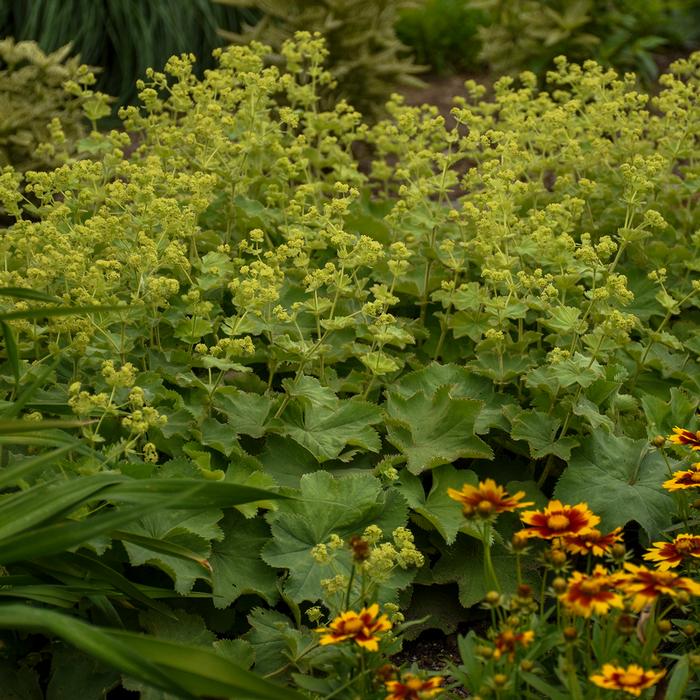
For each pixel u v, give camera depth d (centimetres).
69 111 518
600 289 314
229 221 402
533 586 297
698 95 433
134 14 681
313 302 317
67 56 676
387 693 222
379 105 614
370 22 604
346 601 235
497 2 761
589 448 310
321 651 255
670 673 241
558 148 496
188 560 269
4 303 305
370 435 311
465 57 802
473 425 314
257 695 185
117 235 323
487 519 215
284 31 604
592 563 308
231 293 376
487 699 218
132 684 250
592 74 475
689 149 427
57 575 244
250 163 434
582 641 231
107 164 388
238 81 425
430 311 393
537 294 376
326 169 540
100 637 180
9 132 474
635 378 353
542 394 328
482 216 357
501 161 403
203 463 288
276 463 308
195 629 268
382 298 319
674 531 294
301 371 315
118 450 258
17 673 256
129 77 686
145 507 200
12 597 239
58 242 312
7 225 476
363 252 320
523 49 741
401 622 282
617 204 429
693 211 439
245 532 290
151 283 298
